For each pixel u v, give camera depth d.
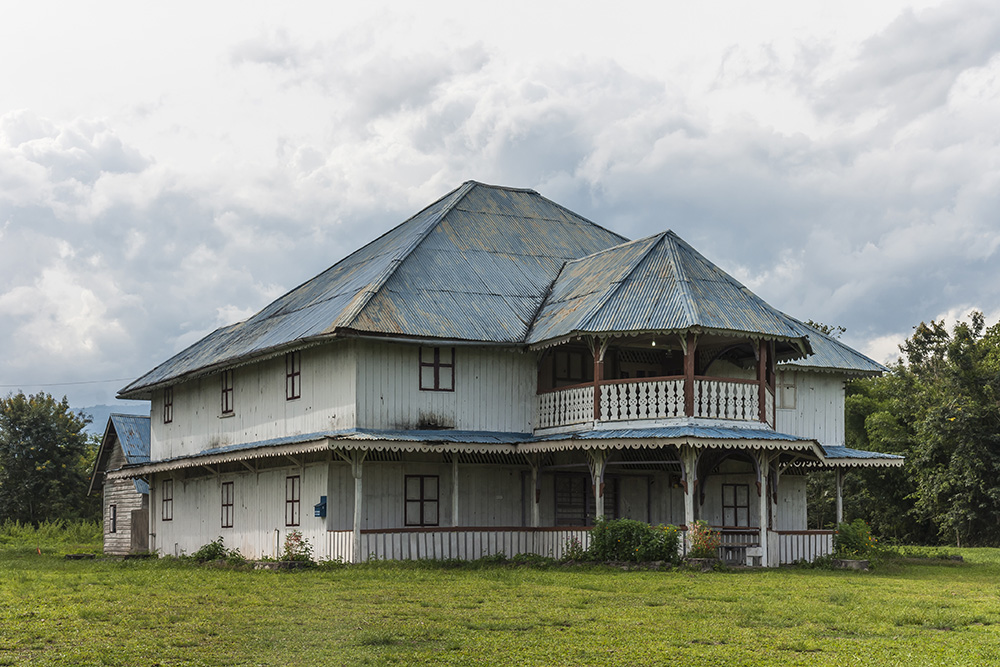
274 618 15.88
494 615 16.12
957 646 13.61
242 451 28.64
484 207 35.06
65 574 24.70
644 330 26.12
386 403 27.56
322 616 16.08
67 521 59.56
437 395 28.27
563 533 26.55
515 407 29.22
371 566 24.28
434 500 28.33
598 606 17.23
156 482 37.84
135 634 14.59
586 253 34.44
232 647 13.66
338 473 27.19
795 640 14.02
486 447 27.00
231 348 33.47
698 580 21.19
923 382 53.44
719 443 24.77
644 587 19.84
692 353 26.11
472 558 26.59
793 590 19.55
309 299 33.28
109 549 44.47
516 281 31.53
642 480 30.89
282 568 24.80
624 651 13.29
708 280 27.88
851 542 28.67
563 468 28.05
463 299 29.67
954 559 30.53
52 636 14.48
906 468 51.84
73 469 64.31
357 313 27.19
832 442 33.97
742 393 26.55
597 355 27.11
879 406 57.94
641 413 26.39
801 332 29.48
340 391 27.78
